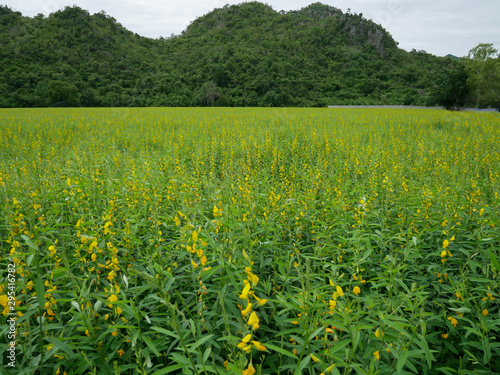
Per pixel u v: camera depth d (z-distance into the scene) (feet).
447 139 37.68
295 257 10.19
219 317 7.91
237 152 31.30
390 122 63.21
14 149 31.27
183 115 90.68
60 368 7.30
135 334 6.29
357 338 5.93
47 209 12.17
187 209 10.92
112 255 8.79
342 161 26.58
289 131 44.96
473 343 7.64
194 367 5.64
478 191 14.80
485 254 10.12
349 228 12.66
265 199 14.37
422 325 5.94
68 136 44.32
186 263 10.65
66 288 8.91
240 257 8.24
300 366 5.45
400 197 15.49
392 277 7.60
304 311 6.14
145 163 21.39
